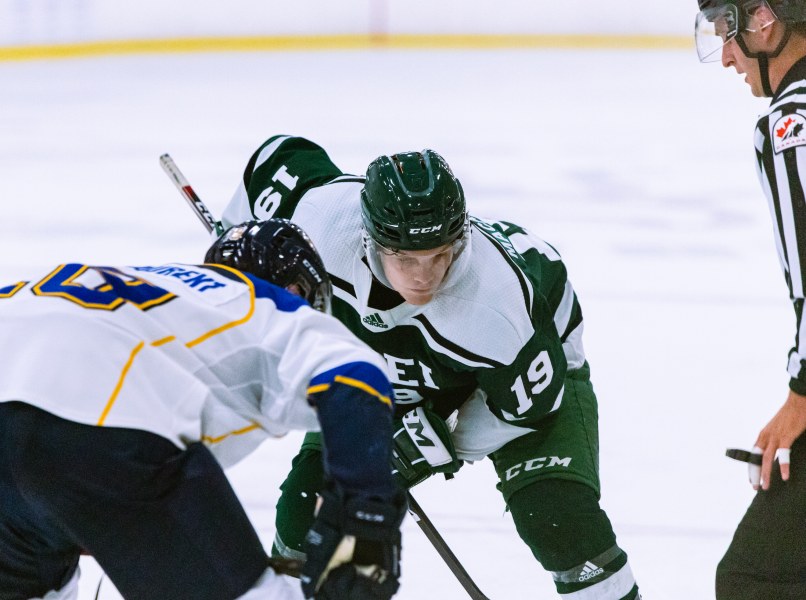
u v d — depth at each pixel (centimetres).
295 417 613
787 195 730
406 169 777
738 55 801
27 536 623
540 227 2508
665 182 2959
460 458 923
